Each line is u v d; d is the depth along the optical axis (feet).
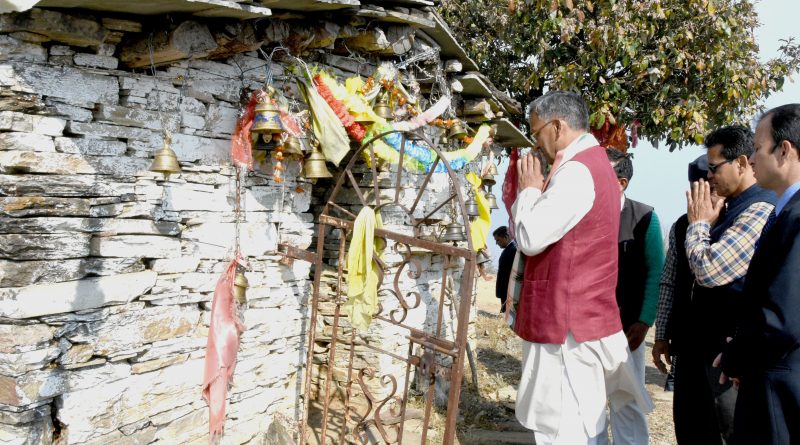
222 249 12.74
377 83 14.93
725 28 27.89
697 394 11.02
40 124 9.66
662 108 29.04
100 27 9.89
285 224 14.30
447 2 31.27
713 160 10.61
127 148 10.94
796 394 7.48
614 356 10.56
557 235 10.02
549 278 10.34
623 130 29.19
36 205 9.59
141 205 11.11
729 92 28.37
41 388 9.80
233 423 13.44
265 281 13.93
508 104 22.27
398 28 15.39
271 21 12.32
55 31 9.36
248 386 13.71
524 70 31.04
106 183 10.52
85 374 10.45
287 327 14.70
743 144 10.35
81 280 10.28
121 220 10.81
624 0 26.73
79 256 10.27
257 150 13.17
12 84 9.29
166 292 11.68
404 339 17.93
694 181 11.69
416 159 15.28
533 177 10.76
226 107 12.66
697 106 28.27
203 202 12.27
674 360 12.84
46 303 9.66
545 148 10.89
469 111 20.31
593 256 10.28
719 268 10.03
